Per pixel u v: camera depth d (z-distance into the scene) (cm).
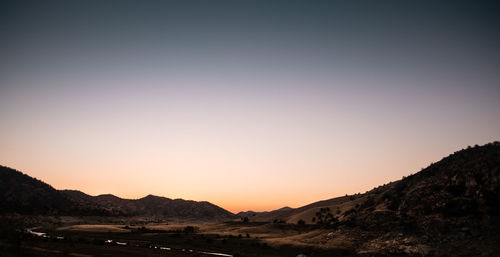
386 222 13775
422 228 12019
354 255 11381
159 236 19400
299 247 13400
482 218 11125
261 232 19575
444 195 13388
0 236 13075
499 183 12188
